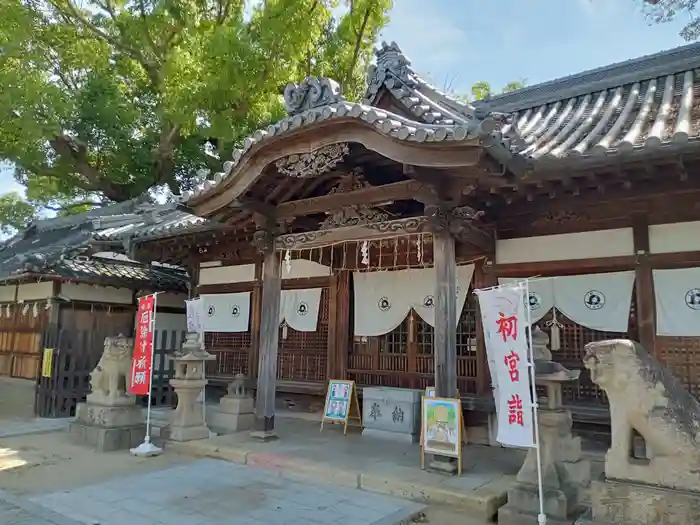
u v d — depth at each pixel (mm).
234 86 14789
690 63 8938
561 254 7309
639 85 9281
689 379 6320
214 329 11422
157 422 9734
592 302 7020
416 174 5984
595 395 6988
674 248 6555
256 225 8117
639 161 5508
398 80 7684
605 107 8781
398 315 8859
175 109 14984
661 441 3631
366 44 17672
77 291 11695
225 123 15344
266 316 8109
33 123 14062
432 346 8688
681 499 3477
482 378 7859
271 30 14672
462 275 8227
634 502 3643
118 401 8375
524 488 4941
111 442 7984
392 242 9109
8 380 12406
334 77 17703
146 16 16625
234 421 8930
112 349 8594
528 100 10328
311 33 15297
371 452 7215
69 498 5555
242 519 4957
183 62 14938
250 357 10797
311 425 9383
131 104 17422
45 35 15211
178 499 5551
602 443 6828
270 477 6430
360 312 9344
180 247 11266
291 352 10391
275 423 9547
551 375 5133
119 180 18031
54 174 17250
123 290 12570
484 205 7094
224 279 11492
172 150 17922
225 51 14383
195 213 7867
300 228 8609
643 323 6633
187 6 16625
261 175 7020
